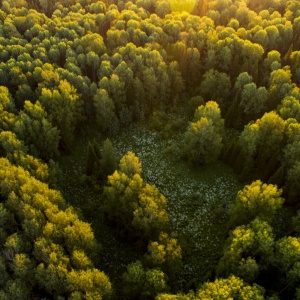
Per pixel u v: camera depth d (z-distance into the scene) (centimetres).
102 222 7612
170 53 11319
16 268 5106
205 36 11462
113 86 9600
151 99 10438
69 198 8194
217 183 8488
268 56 10700
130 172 7138
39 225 5622
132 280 5403
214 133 8269
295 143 7456
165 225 6712
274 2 14125
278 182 7706
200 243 7219
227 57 10675
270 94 9431
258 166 8531
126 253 7025
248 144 8050
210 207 7931
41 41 11419
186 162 9006
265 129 8031
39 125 8281
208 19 12469
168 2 14075
